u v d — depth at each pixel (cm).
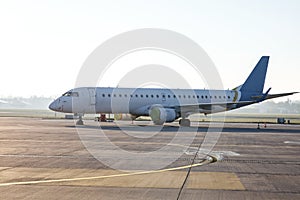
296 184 1198
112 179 1241
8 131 3384
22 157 1745
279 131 4153
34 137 2798
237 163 1661
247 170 1470
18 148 2102
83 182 1180
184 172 1404
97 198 975
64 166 1498
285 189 1120
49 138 2730
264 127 5150
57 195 999
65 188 1088
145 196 1007
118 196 1002
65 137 2830
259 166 1582
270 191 1090
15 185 1122
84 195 1005
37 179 1217
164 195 1022
